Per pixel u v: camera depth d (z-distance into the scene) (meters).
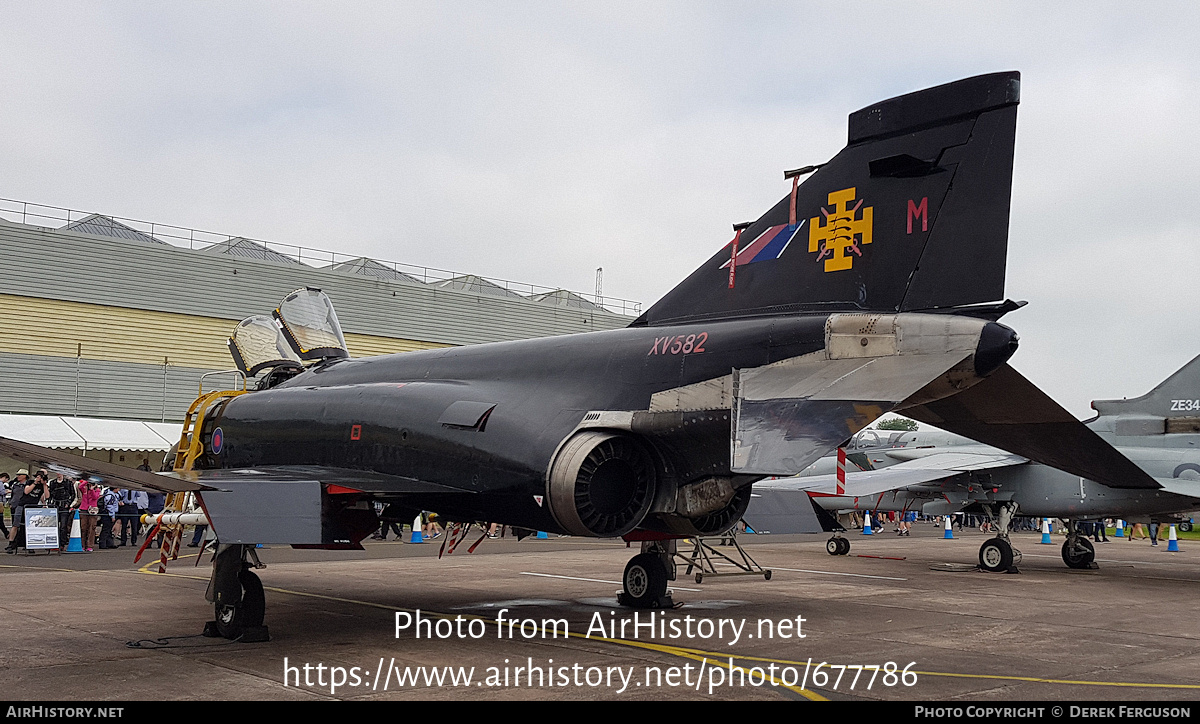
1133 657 6.42
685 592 10.39
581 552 17.06
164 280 28.98
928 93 6.40
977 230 6.03
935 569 14.41
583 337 8.02
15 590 10.04
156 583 10.75
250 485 6.05
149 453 28.22
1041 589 11.32
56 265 27.23
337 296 31.11
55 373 26.94
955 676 5.63
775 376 6.54
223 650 6.37
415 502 8.17
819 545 21.27
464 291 35.28
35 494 16.30
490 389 8.06
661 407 7.07
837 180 6.86
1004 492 14.71
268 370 10.95
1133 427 14.13
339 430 8.53
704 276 7.61
